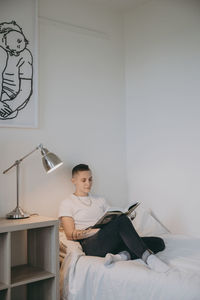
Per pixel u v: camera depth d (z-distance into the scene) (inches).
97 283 90.0
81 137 129.6
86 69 132.5
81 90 130.5
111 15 142.1
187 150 124.0
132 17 143.4
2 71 109.1
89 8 134.6
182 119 125.7
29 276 96.4
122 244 101.7
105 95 138.3
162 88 132.4
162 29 132.6
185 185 124.4
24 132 113.9
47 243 100.9
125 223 96.7
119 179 141.7
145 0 135.2
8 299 90.1
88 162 131.3
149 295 80.3
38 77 118.0
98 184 134.3
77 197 120.1
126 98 145.7
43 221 96.1
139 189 139.9
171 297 76.4
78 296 92.7
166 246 105.6
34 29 116.6
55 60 123.6
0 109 108.2
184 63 125.5
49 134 120.4
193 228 121.7
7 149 109.8
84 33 132.0
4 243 91.7
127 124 145.3
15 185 111.1
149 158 136.6
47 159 104.2
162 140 132.2
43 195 118.0
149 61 137.2
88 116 132.3
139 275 83.7
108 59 140.3
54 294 97.5
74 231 107.8
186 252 98.2
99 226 101.7
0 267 93.1
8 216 101.3
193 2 123.1
